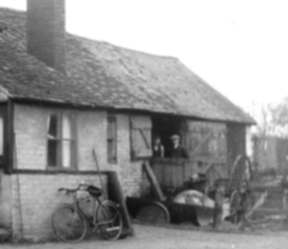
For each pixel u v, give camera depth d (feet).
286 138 125.08
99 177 73.67
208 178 89.92
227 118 98.99
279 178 102.22
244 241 66.13
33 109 65.67
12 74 66.80
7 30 77.46
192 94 99.09
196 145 92.17
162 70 102.22
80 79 76.54
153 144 92.12
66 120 70.79
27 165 64.59
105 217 68.39
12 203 62.59
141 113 82.43
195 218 76.54
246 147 107.65
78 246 60.29
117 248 58.95
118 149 78.84
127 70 91.25
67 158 70.59
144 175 83.35
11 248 58.08
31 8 75.15
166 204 77.71
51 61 74.23
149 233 70.18
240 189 87.45
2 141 63.41
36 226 64.90
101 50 92.89
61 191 67.97
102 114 75.15
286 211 88.63
